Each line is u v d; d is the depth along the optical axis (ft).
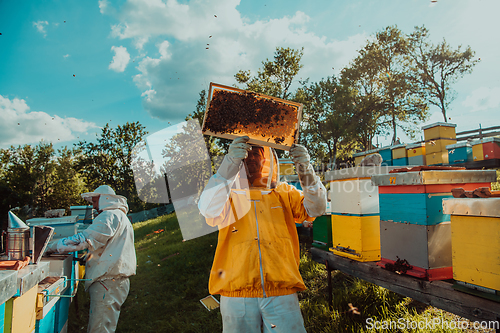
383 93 47.19
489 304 5.38
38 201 62.03
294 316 4.78
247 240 5.00
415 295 6.98
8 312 5.01
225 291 5.01
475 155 23.15
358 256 8.98
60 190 65.46
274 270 4.82
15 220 5.88
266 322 4.75
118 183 44.80
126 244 8.88
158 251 22.22
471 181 7.31
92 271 8.28
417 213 7.07
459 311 5.95
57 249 8.09
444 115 43.78
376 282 8.20
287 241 5.19
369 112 46.85
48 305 6.76
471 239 5.81
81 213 17.79
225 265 5.12
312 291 11.68
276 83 52.49
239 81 51.70
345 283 11.75
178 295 13.61
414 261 7.16
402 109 46.91
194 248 20.56
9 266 5.38
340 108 45.85
